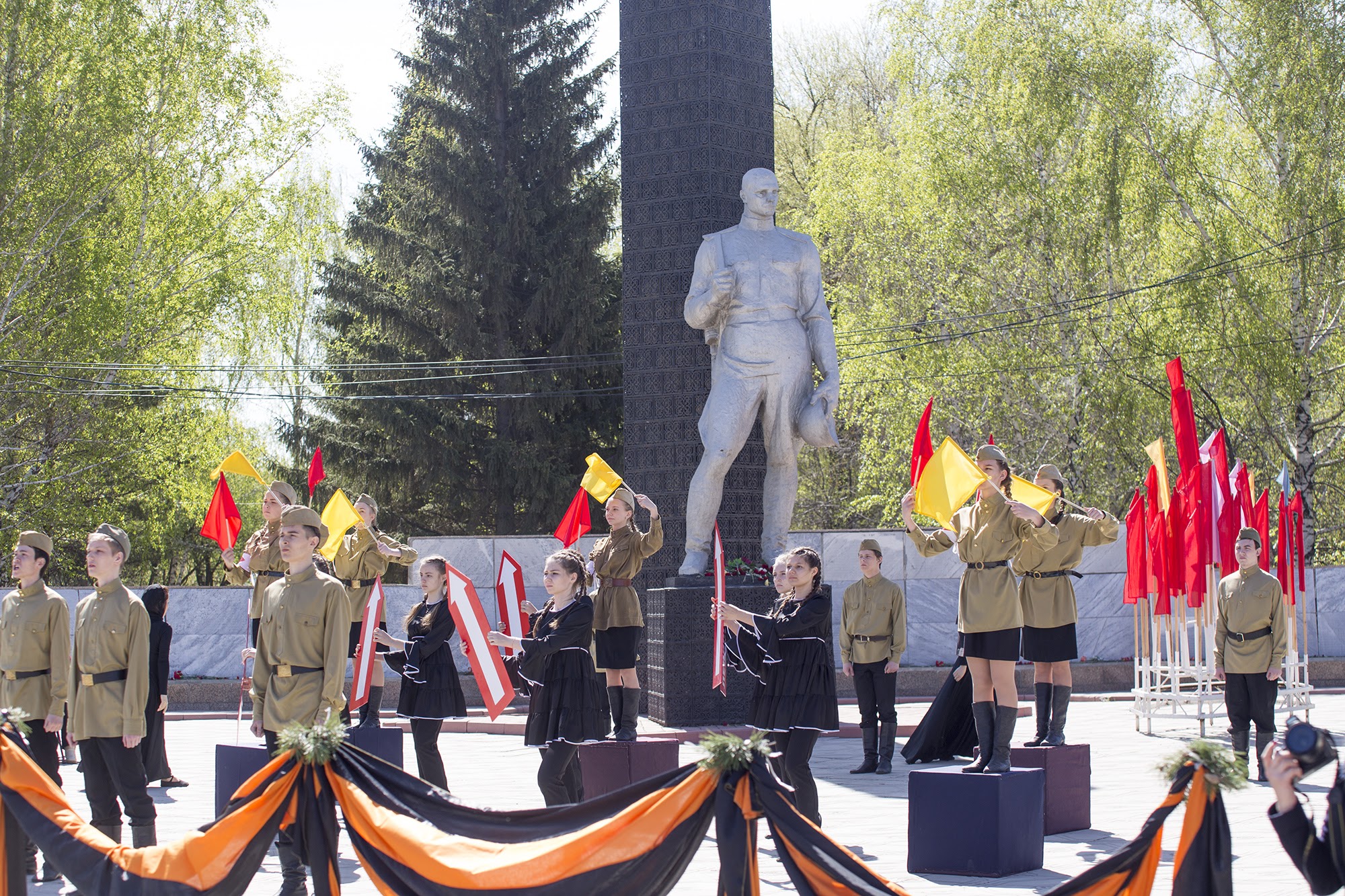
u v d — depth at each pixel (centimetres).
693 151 1480
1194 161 2680
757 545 1447
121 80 2717
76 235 2709
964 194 2809
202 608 1839
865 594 1178
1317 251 2522
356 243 3203
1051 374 2789
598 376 3167
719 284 1371
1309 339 2598
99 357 2720
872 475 3083
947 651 1902
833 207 3150
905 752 1209
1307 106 2544
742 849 562
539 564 1808
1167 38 2784
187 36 2881
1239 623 1115
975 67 2906
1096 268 2714
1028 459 2894
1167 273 2747
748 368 1376
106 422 2772
